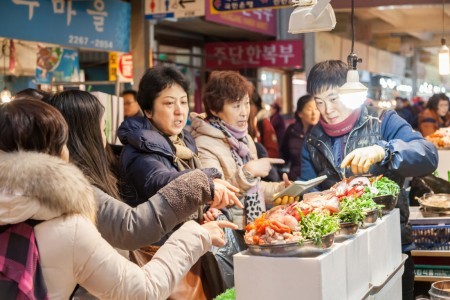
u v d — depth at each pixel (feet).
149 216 8.41
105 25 26.07
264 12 43.86
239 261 8.52
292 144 25.02
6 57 24.47
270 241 8.32
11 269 6.73
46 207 6.77
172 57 41.78
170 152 11.14
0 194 6.66
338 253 8.76
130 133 11.00
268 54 41.98
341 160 12.66
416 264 14.37
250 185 12.53
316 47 37.81
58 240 6.88
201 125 13.44
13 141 6.95
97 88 33.32
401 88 65.72
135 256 9.82
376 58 55.83
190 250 7.95
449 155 19.93
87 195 7.12
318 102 12.68
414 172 11.80
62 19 23.76
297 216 8.76
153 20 31.04
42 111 7.13
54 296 6.90
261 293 8.41
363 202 10.37
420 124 32.04
